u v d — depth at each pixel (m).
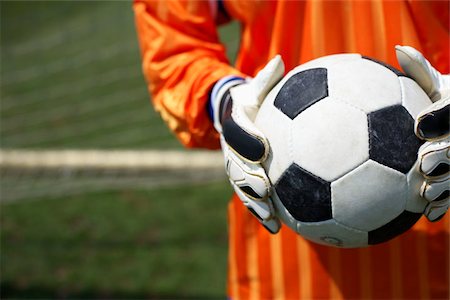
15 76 6.84
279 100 1.58
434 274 1.98
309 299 2.04
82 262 4.06
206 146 1.93
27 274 3.98
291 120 1.54
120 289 3.82
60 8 8.61
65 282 3.90
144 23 1.97
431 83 1.61
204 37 1.94
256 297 2.09
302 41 1.88
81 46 7.43
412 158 1.51
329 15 1.84
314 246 2.00
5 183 4.16
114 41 7.43
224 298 3.70
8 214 4.59
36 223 4.47
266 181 1.56
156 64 1.95
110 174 3.88
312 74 1.57
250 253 2.08
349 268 1.99
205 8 1.93
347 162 1.49
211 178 3.77
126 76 6.56
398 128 1.50
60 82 6.64
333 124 1.50
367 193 1.50
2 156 3.77
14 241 4.30
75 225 4.44
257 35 1.92
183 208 4.54
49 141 5.30
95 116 5.76
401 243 1.96
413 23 1.84
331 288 2.02
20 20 8.39
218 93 1.77
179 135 1.95
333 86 1.53
